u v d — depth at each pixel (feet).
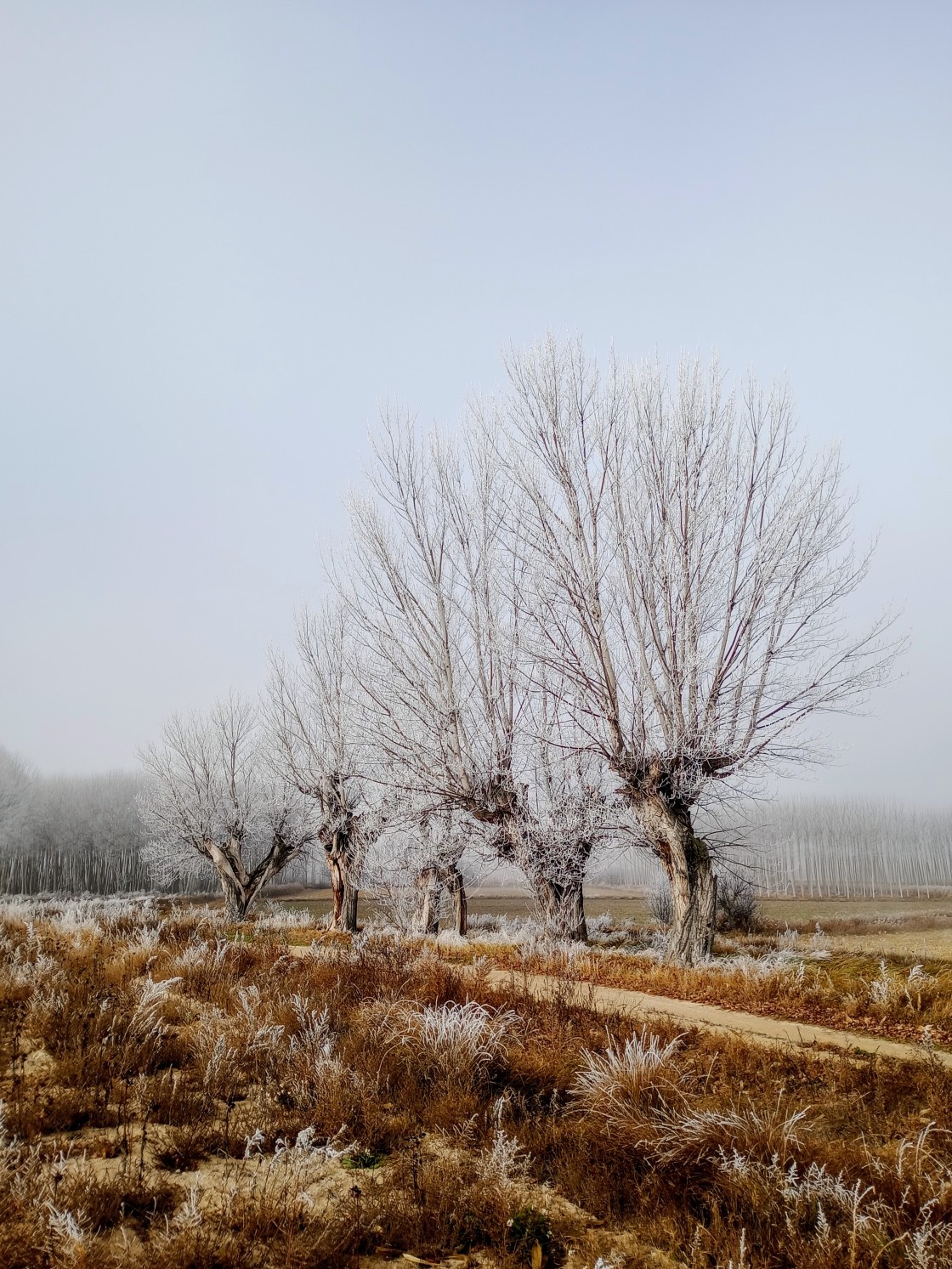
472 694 54.29
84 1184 13.94
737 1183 14.64
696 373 48.65
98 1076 20.51
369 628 58.39
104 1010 24.89
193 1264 11.94
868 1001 31.32
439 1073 21.31
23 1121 17.29
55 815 231.09
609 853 54.19
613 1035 25.88
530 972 41.22
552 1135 17.95
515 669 51.85
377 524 57.57
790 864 207.82
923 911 118.21
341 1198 14.73
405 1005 28.27
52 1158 15.52
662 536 47.06
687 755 44.21
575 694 48.26
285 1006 27.94
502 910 128.36
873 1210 13.67
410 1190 14.99
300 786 85.51
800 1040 26.55
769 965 39.42
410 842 67.05
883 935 81.20
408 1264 13.01
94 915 64.95
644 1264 13.00
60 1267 11.46
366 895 81.41
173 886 195.21
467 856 62.64
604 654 47.29
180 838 106.11
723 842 49.24
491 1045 22.88
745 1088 21.18
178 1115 18.35
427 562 55.98
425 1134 18.37
